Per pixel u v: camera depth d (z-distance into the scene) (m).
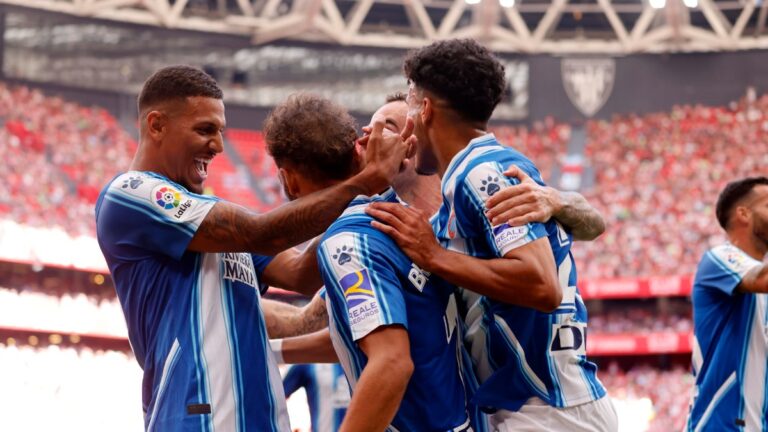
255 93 33.56
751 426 5.23
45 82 30.89
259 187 30.64
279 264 3.87
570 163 31.64
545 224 3.34
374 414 2.86
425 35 33.12
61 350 24.09
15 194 25.78
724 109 32.53
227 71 33.44
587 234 3.54
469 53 3.32
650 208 29.31
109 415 22.94
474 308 3.42
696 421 5.42
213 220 3.32
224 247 3.33
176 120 3.51
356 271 3.03
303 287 3.81
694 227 28.31
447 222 3.38
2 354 23.03
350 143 3.37
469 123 3.34
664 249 27.62
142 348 3.49
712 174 30.52
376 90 34.12
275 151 3.37
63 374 23.50
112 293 25.59
